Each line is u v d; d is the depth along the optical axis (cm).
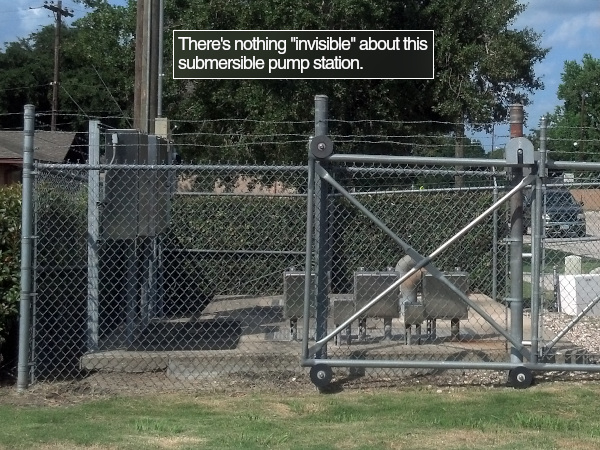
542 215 713
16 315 753
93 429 615
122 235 805
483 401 682
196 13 1742
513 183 711
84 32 2272
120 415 656
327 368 705
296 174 1309
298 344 798
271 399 695
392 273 799
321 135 700
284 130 1684
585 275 1138
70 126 4162
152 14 1113
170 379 745
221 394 714
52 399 710
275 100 1670
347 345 788
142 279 902
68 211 812
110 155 829
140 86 1110
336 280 1085
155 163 880
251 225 1195
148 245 914
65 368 772
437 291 789
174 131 1858
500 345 783
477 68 1798
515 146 691
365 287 792
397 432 603
